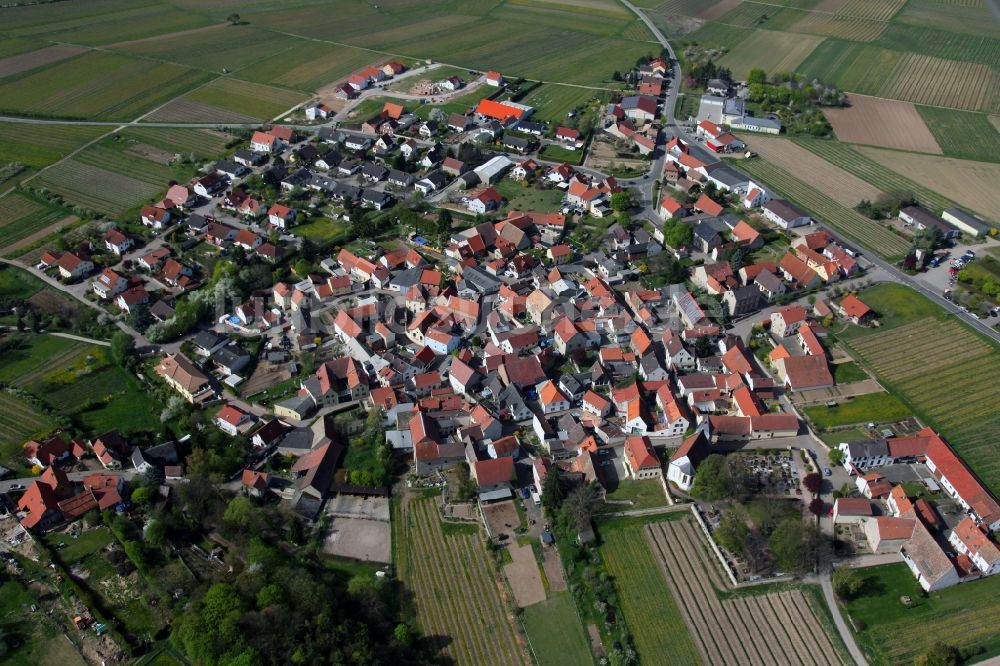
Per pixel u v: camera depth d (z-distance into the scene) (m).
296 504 179.25
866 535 169.75
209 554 167.62
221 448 194.12
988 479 180.88
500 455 191.12
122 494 182.50
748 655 147.75
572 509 171.62
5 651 146.88
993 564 156.50
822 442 193.88
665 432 197.25
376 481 185.25
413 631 154.38
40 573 162.88
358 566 167.50
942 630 149.38
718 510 176.12
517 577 164.38
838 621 152.88
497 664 148.38
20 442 197.25
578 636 152.50
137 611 155.38
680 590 159.75
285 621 147.88
